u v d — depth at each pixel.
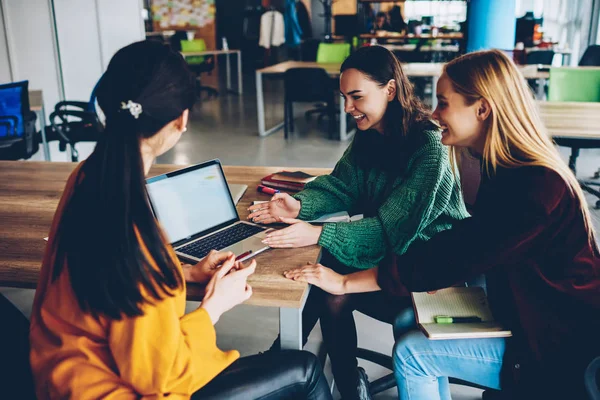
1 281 1.41
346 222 1.66
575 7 9.95
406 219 1.63
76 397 1.00
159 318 0.98
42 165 2.55
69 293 1.00
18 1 4.95
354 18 9.73
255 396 1.20
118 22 5.25
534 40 8.39
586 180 4.45
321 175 2.12
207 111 8.40
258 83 6.50
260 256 1.53
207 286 1.25
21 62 5.07
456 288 1.57
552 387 1.26
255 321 2.55
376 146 1.76
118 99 0.96
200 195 1.67
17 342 1.23
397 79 1.66
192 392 1.09
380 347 2.32
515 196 1.26
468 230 1.35
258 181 2.19
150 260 0.96
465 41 7.21
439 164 1.62
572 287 1.24
